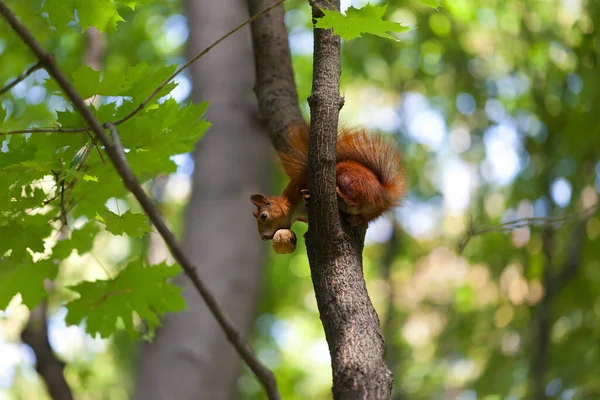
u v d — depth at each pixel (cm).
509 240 1123
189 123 359
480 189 1195
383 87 1403
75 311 397
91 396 1182
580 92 1011
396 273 1427
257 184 693
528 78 1154
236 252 667
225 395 641
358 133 425
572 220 556
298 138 420
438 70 1280
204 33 731
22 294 394
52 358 569
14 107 802
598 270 1087
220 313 296
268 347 1592
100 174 354
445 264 1424
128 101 345
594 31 1008
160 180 949
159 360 640
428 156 1377
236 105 708
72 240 390
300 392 1655
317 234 320
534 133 1122
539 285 1092
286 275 1481
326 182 315
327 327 306
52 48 878
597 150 1032
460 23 1176
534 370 954
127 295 397
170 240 277
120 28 1202
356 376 283
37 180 352
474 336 1144
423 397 1213
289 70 450
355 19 296
